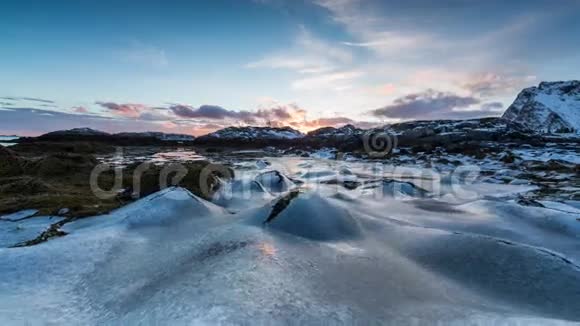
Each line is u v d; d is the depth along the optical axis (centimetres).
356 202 2353
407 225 1720
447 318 923
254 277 1104
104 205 2122
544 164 4419
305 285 1084
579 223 1716
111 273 1215
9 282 1109
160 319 888
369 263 1305
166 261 1310
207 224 1788
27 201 2042
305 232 1611
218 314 881
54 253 1316
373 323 892
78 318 941
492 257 1284
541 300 1062
